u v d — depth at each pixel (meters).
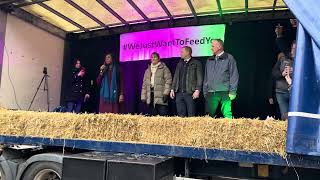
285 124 2.75
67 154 3.56
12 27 6.60
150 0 6.22
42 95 7.42
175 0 6.17
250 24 6.57
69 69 8.09
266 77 6.40
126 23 7.39
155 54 6.08
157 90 5.91
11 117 3.98
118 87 7.10
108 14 7.00
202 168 3.35
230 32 6.69
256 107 6.42
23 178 3.70
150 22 7.28
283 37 5.53
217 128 3.01
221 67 5.14
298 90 2.44
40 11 6.92
